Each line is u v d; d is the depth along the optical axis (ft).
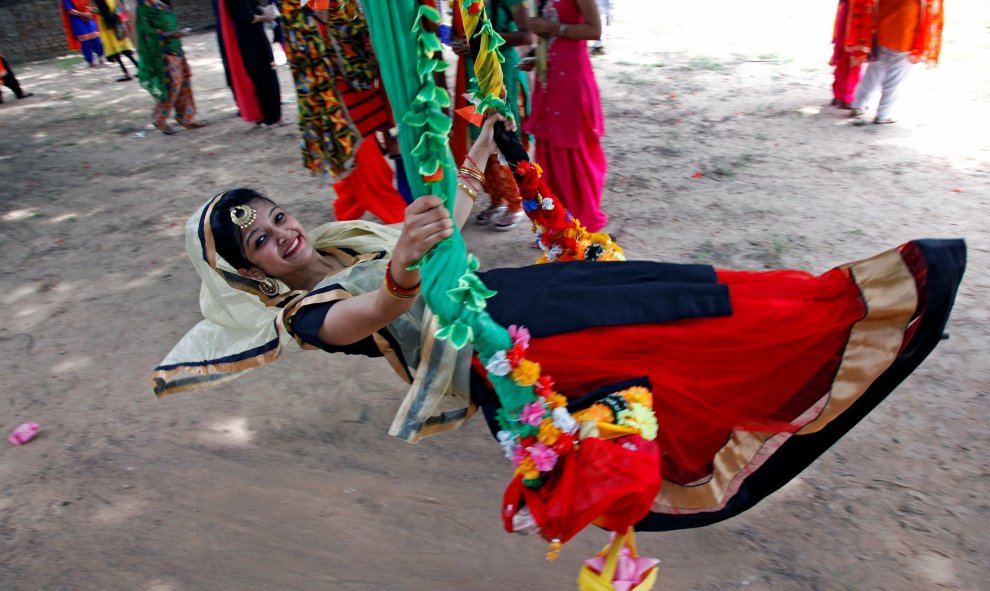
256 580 8.64
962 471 9.31
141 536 9.46
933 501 8.91
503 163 8.09
